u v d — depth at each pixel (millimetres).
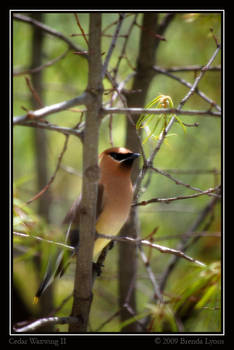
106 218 7551
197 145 13453
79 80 12883
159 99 6031
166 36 12672
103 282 12453
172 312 7953
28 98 12727
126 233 10336
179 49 12953
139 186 7969
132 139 9891
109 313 12875
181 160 13383
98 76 5383
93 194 5668
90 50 5383
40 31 12180
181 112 5312
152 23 9680
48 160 13492
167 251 6059
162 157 13320
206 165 13492
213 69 8992
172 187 13227
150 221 13203
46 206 12953
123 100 7199
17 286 11953
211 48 12375
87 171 5527
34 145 13172
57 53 12672
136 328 10414
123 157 7621
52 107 4863
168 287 11906
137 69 9898
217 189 7629
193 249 12039
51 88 13125
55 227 6660
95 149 5496
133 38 12844
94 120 5402
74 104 5152
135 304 10680
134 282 9703
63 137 15422
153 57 9820
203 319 8758
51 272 6895
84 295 6375
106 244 7848
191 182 13258
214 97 12531
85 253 6023
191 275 7648
